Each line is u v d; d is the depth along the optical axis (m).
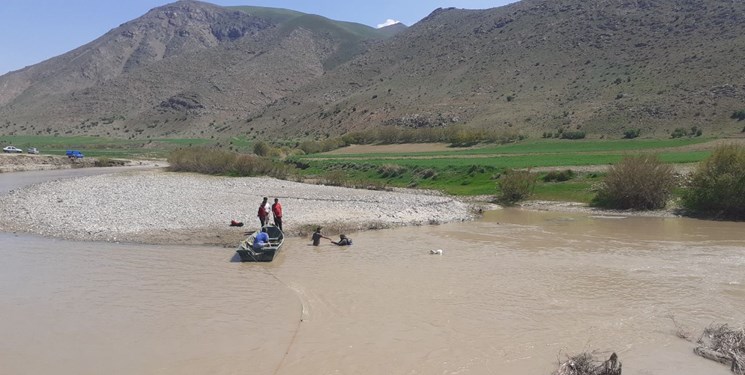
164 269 21.14
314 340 14.18
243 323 15.42
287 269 21.28
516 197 44.12
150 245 25.50
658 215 36.56
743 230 30.58
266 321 15.55
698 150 67.00
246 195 45.97
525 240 27.67
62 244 25.58
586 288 18.62
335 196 46.19
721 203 35.31
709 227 31.73
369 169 67.75
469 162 65.06
